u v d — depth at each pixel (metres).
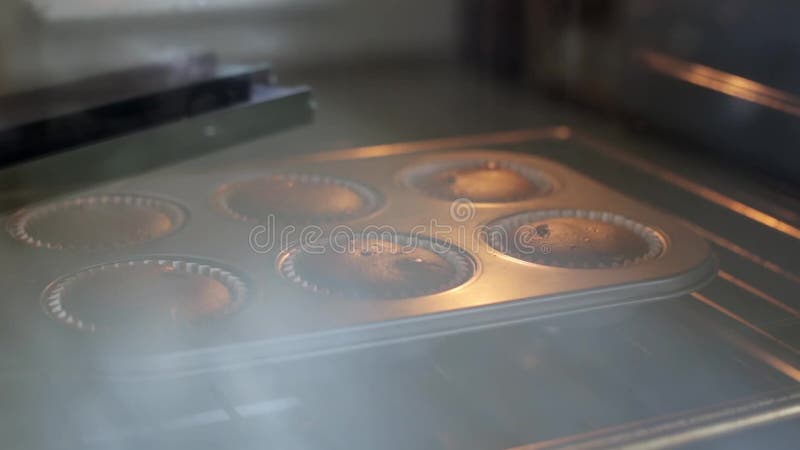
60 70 0.77
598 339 0.50
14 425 0.43
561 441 0.43
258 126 0.61
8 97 0.60
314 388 0.46
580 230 0.55
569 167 0.66
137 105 0.59
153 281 0.49
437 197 0.58
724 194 0.63
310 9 0.84
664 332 0.50
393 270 0.51
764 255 0.56
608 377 0.47
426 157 0.64
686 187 0.64
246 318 0.46
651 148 0.70
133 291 0.49
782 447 0.44
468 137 0.71
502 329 0.48
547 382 0.47
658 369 0.48
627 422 0.45
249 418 0.45
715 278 0.53
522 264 0.51
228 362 0.44
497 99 0.80
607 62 0.77
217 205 0.56
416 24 0.88
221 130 0.59
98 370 0.44
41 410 0.44
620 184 0.64
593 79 0.78
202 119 0.59
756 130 0.66
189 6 0.79
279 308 0.47
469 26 0.88
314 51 0.85
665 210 0.61
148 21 0.79
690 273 0.51
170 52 0.79
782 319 0.51
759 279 0.54
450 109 0.77
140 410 0.44
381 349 0.46
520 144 0.70
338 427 0.44
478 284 0.49
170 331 0.46
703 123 0.69
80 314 0.47
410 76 0.85
